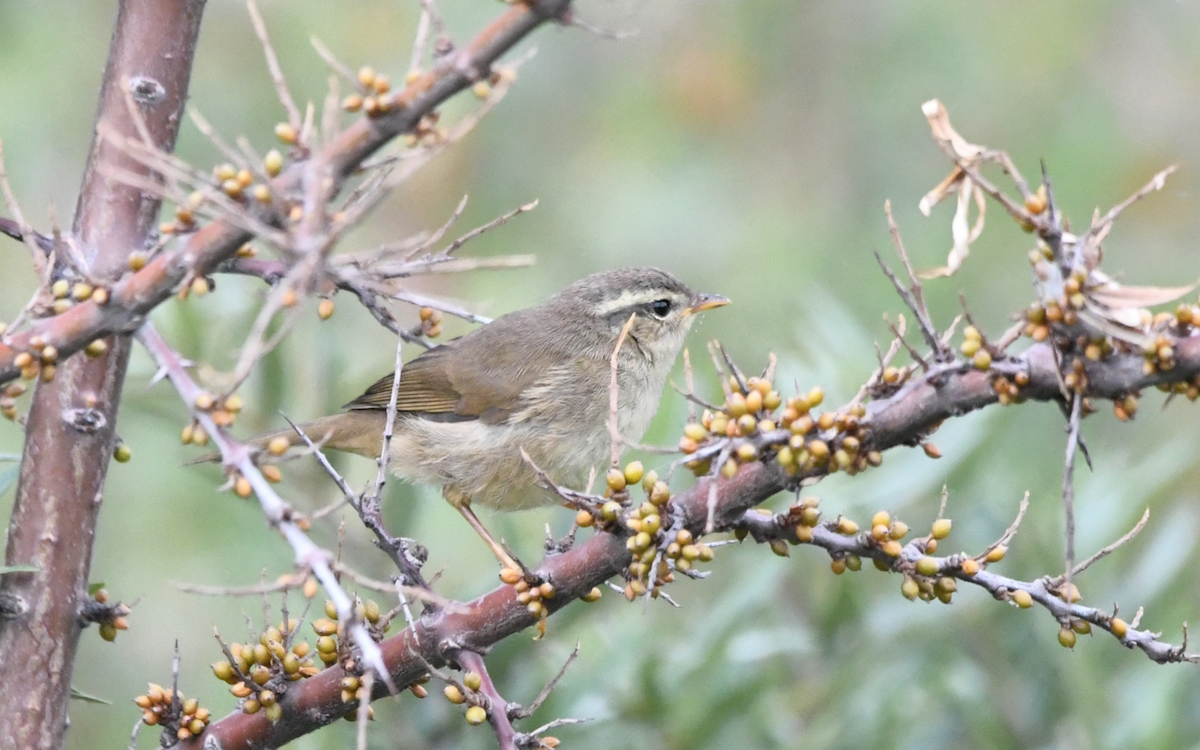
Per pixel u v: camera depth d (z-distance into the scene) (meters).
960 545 11.56
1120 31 17.19
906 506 11.81
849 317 12.38
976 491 11.81
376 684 6.83
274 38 15.77
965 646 11.48
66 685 7.04
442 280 15.72
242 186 5.77
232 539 14.41
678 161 16.98
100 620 7.12
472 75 5.64
